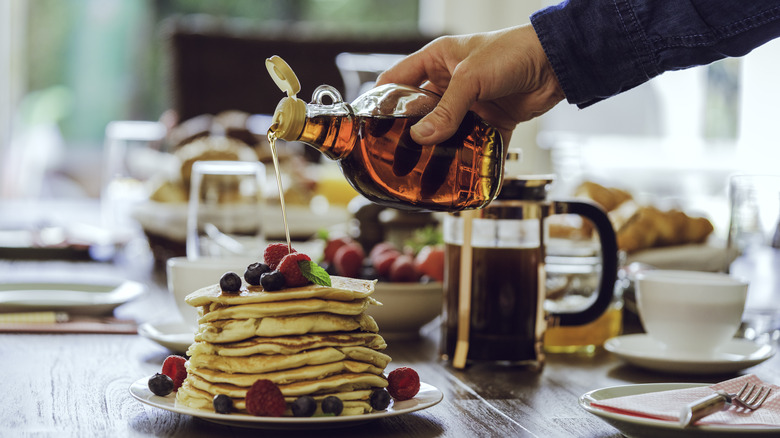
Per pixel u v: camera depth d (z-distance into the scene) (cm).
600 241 126
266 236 229
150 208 229
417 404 89
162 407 85
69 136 426
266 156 272
